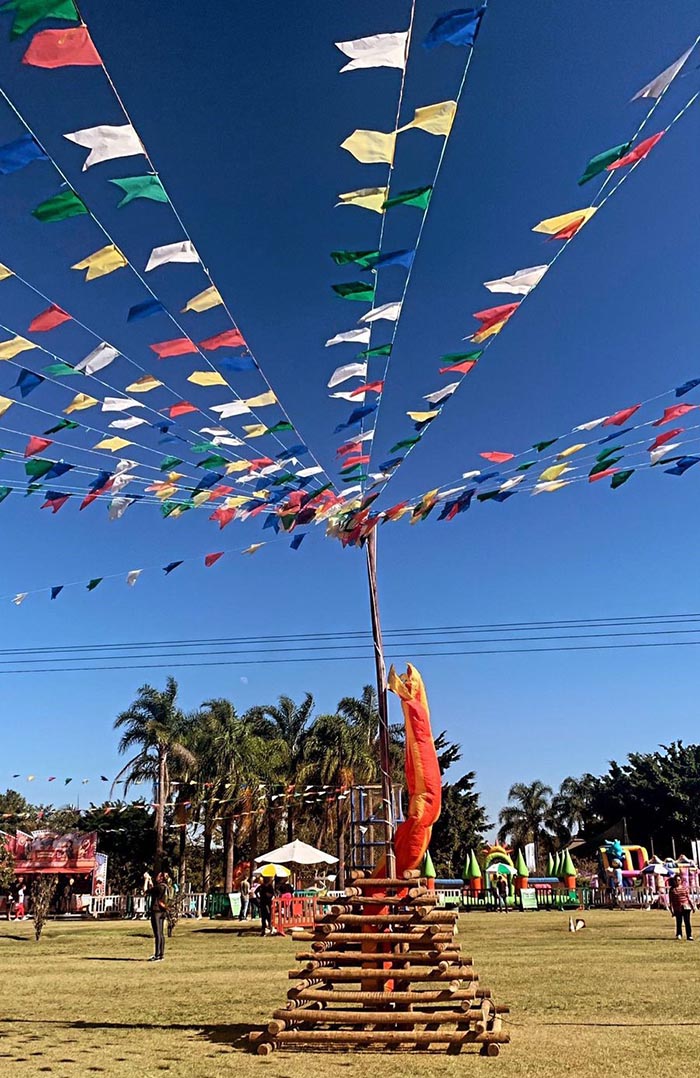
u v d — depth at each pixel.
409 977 7.54
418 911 7.93
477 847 60.19
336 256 5.30
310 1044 7.43
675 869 36.44
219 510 9.18
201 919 32.78
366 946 8.60
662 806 55.59
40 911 22.88
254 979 12.66
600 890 39.84
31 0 3.53
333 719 40.47
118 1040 7.69
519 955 15.73
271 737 42.28
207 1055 6.99
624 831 53.75
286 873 25.72
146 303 5.62
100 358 6.23
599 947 17.36
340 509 9.34
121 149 4.36
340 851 39.62
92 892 39.31
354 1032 7.22
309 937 7.93
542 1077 6.07
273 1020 7.24
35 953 18.00
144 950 18.62
